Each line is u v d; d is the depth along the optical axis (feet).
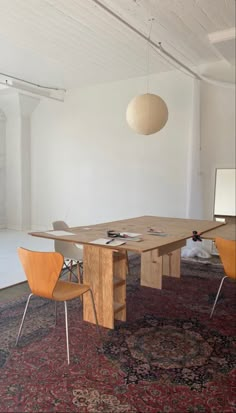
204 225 12.25
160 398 6.29
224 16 11.87
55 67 17.54
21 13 11.67
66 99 22.16
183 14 11.71
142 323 9.54
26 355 7.66
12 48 14.90
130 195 20.01
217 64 16.58
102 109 20.71
